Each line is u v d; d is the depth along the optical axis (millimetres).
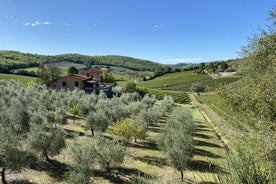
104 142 21703
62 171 19375
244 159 4391
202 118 55906
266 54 19469
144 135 29609
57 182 17500
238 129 17938
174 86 144875
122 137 28891
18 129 25531
